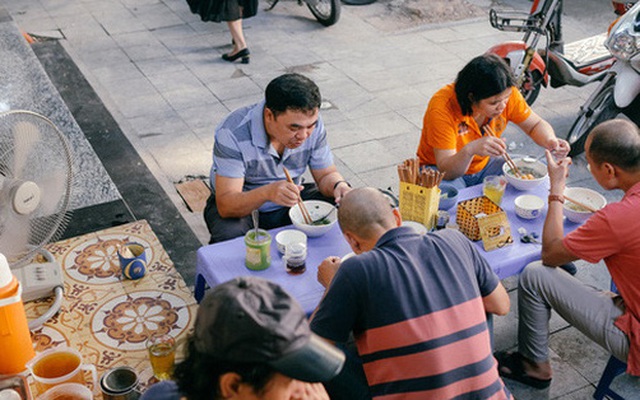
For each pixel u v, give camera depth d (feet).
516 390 10.36
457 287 7.16
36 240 8.96
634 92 15.72
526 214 10.28
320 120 11.00
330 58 22.43
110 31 23.94
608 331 9.18
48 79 17.22
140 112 18.70
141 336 8.70
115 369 7.38
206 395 4.09
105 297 9.34
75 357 7.48
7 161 8.31
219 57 22.18
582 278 12.95
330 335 7.16
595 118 16.52
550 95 20.45
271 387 3.97
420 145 12.48
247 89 20.18
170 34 23.81
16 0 26.50
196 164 16.37
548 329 10.68
